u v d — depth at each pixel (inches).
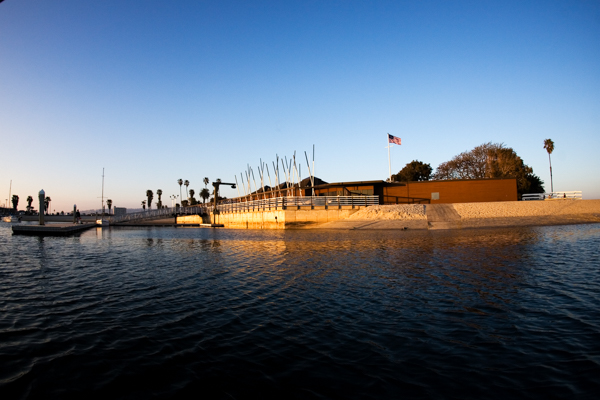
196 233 1998.0
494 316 381.7
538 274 577.6
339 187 2561.5
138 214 3538.4
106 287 560.4
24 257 962.1
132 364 284.5
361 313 402.3
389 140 2770.7
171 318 399.2
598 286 492.1
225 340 331.9
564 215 1870.1
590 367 261.3
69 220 5255.9
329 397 231.9
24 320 396.8
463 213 2012.8
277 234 1664.6
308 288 525.0
